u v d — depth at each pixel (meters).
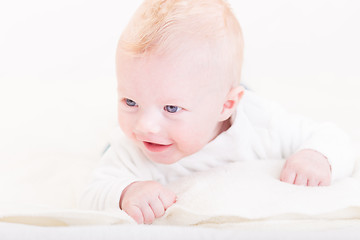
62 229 0.62
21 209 0.76
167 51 0.86
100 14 2.04
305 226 0.77
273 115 1.11
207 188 0.90
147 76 0.86
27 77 1.84
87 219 0.74
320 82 1.87
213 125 0.97
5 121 1.47
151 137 0.91
